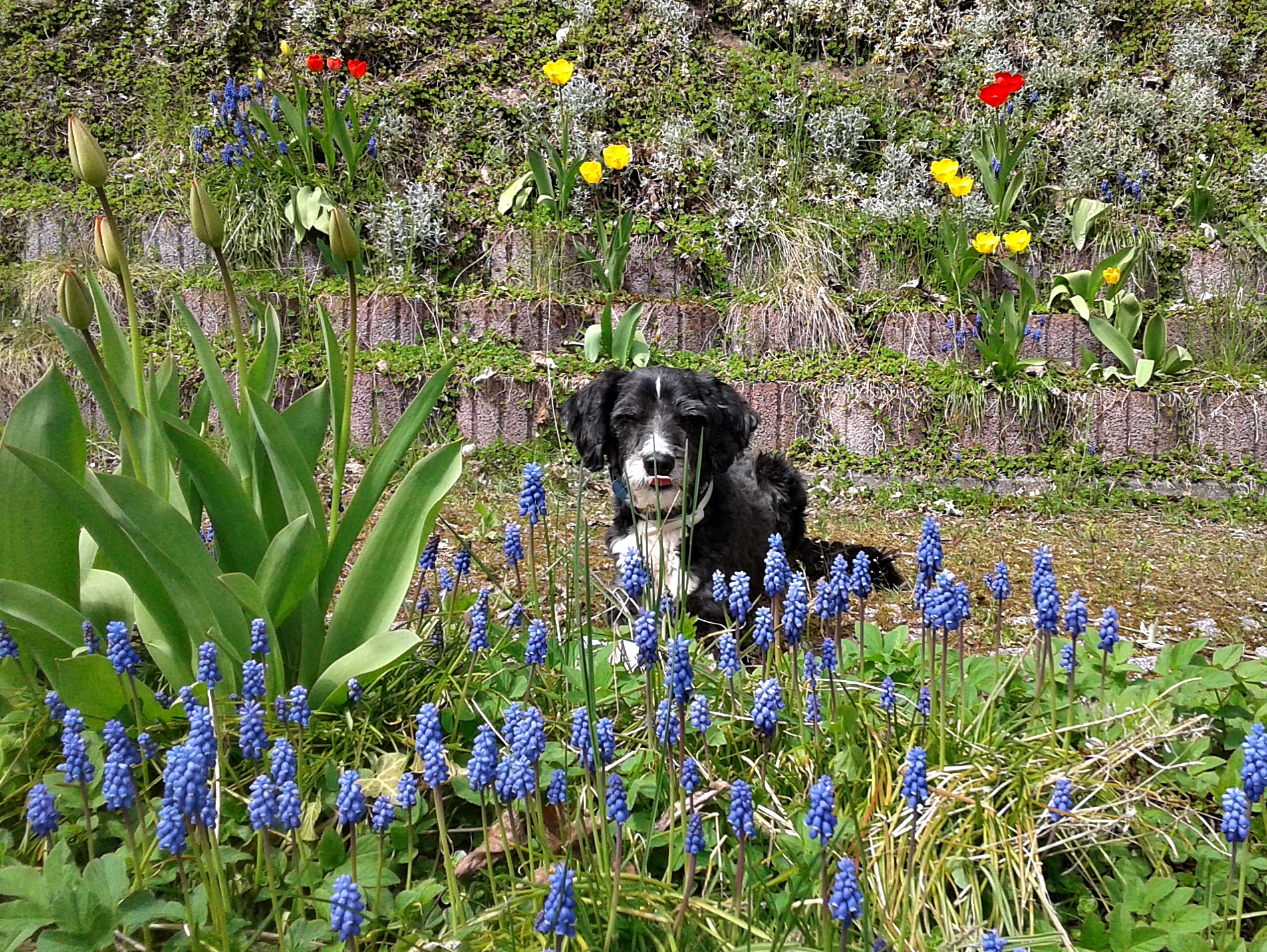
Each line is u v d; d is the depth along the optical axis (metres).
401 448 2.34
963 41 7.89
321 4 7.59
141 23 7.61
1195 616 3.92
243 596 1.99
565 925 1.38
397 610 2.30
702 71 7.59
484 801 1.65
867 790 2.01
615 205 6.77
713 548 3.69
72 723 1.69
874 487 5.66
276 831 1.84
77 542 2.22
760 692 1.85
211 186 6.50
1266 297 6.82
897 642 2.55
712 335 6.28
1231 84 7.98
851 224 6.70
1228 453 5.92
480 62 7.48
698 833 1.52
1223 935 1.60
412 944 1.56
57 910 1.52
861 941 1.60
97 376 2.30
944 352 6.20
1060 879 1.88
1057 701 2.39
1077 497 5.54
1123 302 6.18
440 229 6.40
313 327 5.99
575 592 2.11
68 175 6.80
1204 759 2.04
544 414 5.71
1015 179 6.67
